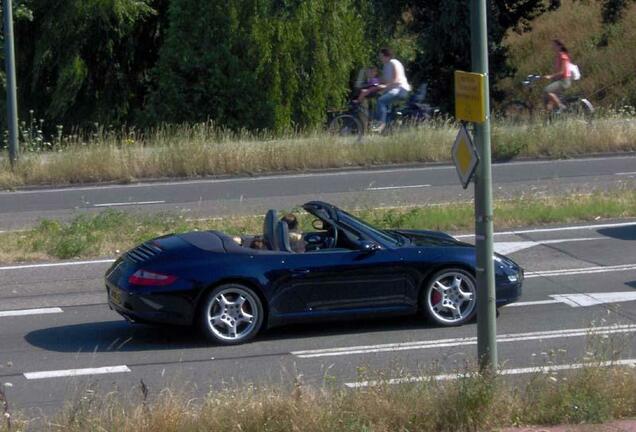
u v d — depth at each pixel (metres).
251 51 45.97
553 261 18.31
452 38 44.16
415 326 13.98
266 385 9.84
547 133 32.75
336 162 31.08
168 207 24.70
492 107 45.81
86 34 47.06
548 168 30.19
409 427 8.88
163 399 9.20
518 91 51.69
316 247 13.97
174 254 13.18
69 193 27.88
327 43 46.69
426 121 33.97
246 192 27.02
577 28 55.28
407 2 45.66
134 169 29.89
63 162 29.66
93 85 48.94
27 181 29.25
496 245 19.72
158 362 12.41
